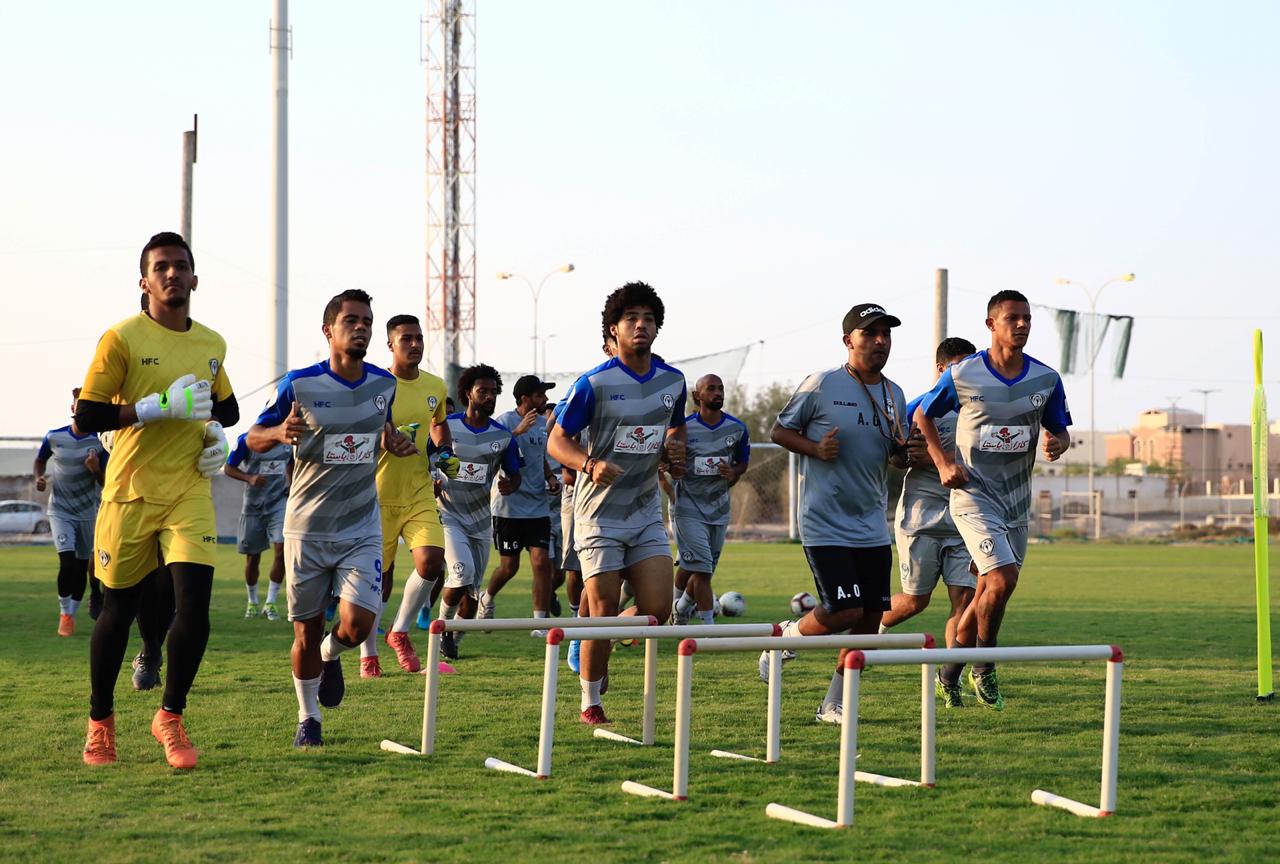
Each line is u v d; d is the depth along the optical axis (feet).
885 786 18.40
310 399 21.50
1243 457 306.14
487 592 39.81
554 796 17.51
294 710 24.98
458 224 151.43
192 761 19.36
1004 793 17.88
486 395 33.86
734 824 15.93
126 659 33.50
